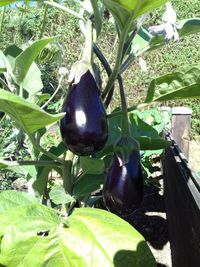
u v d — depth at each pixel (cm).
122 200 49
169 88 54
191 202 77
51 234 45
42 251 44
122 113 53
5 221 45
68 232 45
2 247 44
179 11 337
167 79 54
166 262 129
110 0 40
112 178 50
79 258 43
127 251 44
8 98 35
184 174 88
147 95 55
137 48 59
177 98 56
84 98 43
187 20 60
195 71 52
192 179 80
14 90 62
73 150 43
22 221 45
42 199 65
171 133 161
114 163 51
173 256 115
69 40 334
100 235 45
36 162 55
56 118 39
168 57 335
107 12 66
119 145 51
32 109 36
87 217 47
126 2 40
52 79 227
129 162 50
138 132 77
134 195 50
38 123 41
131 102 337
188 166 85
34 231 45
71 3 75
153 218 158
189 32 60
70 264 43
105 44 314
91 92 43
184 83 53
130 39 55
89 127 42
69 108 43
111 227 45
